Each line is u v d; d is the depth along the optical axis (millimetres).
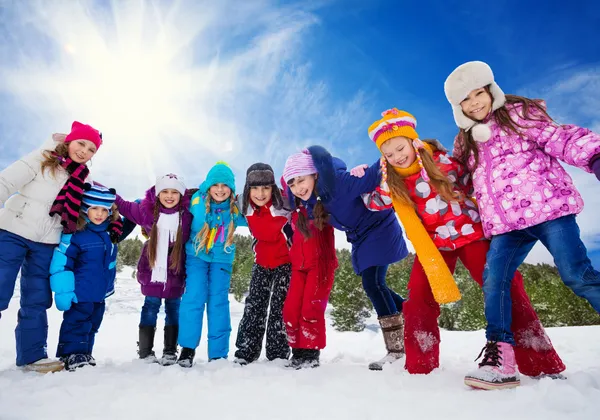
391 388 2096
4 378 2617
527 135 2326
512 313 2326
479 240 2570
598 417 1457
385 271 3223
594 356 2951
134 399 1944
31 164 3076
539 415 1537
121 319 9000
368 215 3123
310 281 3080
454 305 24000
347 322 21141
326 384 2238
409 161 2666
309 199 3156
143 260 3492
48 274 3121
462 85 2457
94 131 3342
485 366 2049
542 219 2176
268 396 1994
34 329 2986
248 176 3357
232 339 6023
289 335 3055
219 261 3465
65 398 1977
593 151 2061
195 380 2385
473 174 2533
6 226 2982
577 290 2127
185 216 3504
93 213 3254
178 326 3479
